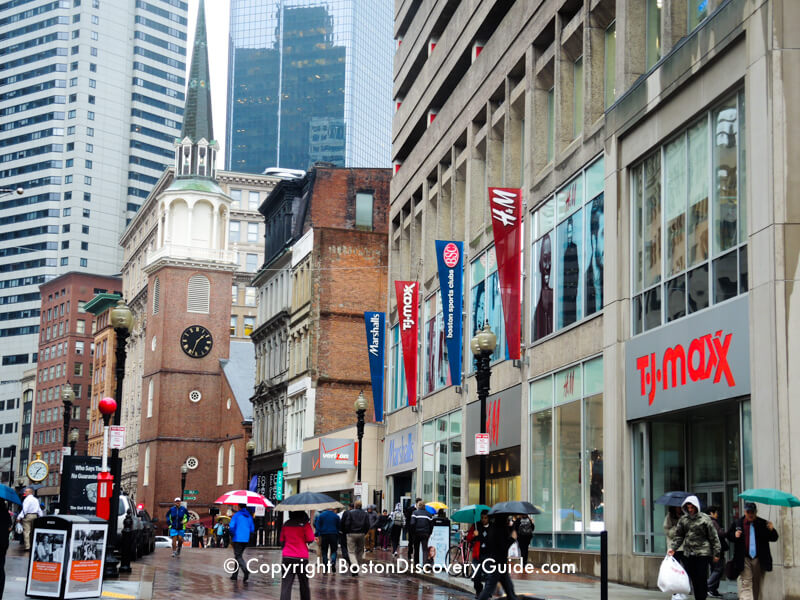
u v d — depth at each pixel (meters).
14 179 195.88
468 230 38.91
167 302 106.75
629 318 25.11
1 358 190.75
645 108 24.14
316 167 67.81
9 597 17.06
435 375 43.03
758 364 18.81
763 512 18.36
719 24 20.81
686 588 16.42
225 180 139.38
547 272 30.62
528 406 31.55
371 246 64.62
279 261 72.69
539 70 32.25
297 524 16.69
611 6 27.88
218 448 104.31
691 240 22.25
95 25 197.00
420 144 47.41
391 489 50.84
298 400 66.50
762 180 18.98
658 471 23.84
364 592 21.94
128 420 118.69
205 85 114.31
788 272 18.36
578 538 27.41
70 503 26.47
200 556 38.44
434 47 47.69
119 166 197.00
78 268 189.38
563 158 29.72
